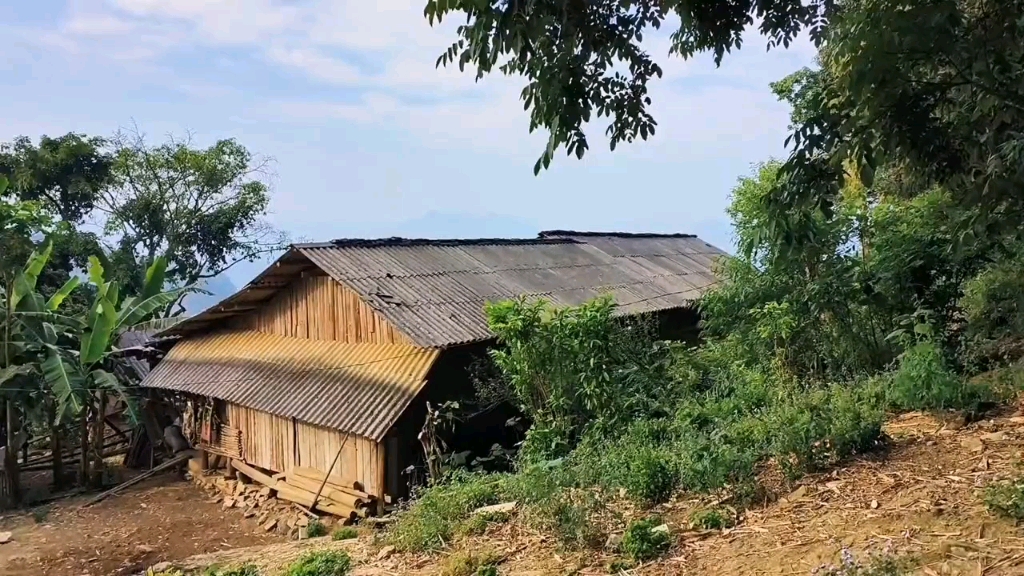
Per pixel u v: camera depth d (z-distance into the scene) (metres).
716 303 9.91
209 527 10.45
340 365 10.48
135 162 19.50
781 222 4.05
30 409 12.40
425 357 9.56
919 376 6.08
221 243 20.95
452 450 9.53
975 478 4.23
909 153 3.73
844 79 3.51
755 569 3.65
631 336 9.65
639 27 3.89
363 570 5.19
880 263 8.45
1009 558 3.14
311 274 11.85
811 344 8.52
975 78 3.56
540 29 3.33
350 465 9.71
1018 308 7.20
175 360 13.55
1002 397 5.88
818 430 5.08
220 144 20.48
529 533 5.07
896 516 3.90
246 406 10.87
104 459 14.99
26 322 12.41
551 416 8.23
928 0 3.07
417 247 12.92
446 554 5.11
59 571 8.93
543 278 13.25
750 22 4.12
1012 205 3.43
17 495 12.27
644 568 4.01
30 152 18.45
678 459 5.40
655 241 19.20
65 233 17.27
